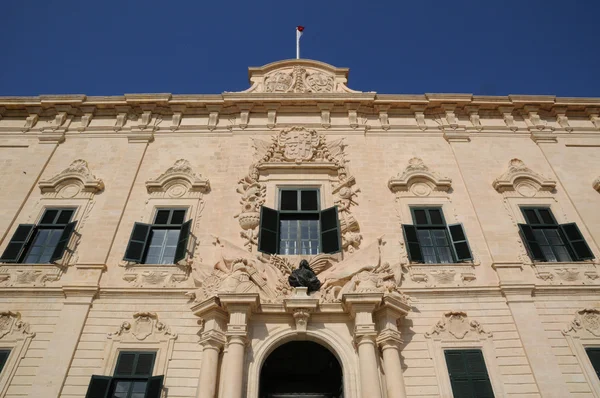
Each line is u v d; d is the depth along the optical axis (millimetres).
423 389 11445
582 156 17312
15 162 16828
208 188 15961
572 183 16344
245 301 11664
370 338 11406
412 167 16406
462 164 16734
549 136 17812
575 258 14188
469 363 11875
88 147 17297
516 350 12086
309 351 14016
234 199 15492
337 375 13992
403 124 18219
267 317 12172
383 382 11156
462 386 11461
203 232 14641
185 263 13695
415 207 15492
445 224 15078
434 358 11953
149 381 11367
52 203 15531
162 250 14508
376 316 12086
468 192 15875
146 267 13789
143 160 16859
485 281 13531
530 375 11633
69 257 13938
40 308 12797
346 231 14461
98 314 12672
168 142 17469
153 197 15711
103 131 17859
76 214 15133
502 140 17734
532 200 15734
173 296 13062
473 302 13023
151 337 12281
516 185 16156
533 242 14344
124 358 11906
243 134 17531
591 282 13500
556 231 15047
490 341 12273
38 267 13719
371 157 16891
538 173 16609
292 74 19734
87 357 11875
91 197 15641
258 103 18234
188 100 18359
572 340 12266
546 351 11961
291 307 11945
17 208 15266
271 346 11781
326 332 11992
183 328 12469
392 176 16297
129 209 15344
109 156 17016
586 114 18953
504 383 11508
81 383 11438
